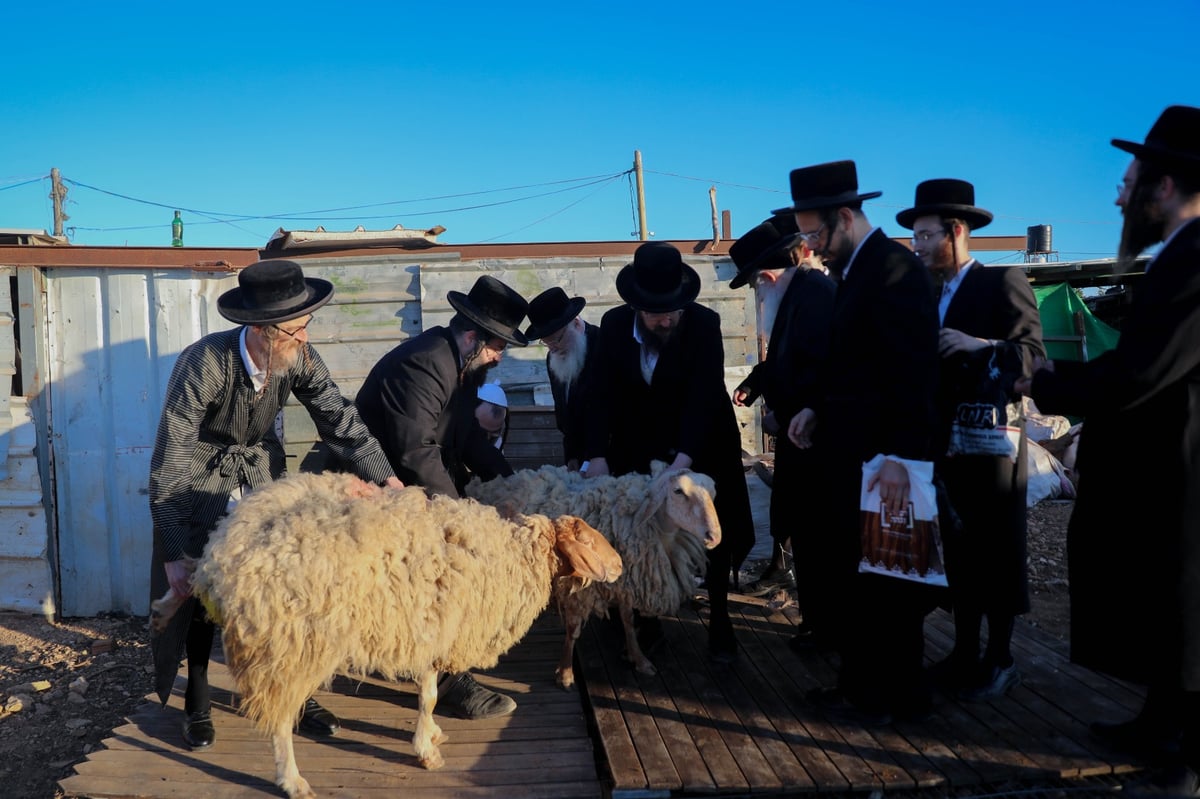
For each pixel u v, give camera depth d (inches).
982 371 149.3
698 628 209.6
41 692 211.0
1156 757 137.6
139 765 143.3
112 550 269.6
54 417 268.4
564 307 218.8
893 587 144.6
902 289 138.2
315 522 126.6
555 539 151.4
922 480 133.6
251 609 120.0
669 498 165.0
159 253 267.9
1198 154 117.3
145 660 234.2
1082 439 132.8
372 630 125.8
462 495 195.0
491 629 141.0
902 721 154.5
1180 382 118.0
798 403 170.7
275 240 307.6
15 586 265.7
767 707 162.9
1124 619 123.6
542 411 297.4
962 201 163.6
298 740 152.2
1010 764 138.4
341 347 301.3
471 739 151.9
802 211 148.2
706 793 135.5
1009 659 165.9
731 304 314.0
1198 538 116.7
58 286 268.4
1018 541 157.8
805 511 160.4
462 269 302.8
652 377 185.8
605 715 160.2
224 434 152.2
